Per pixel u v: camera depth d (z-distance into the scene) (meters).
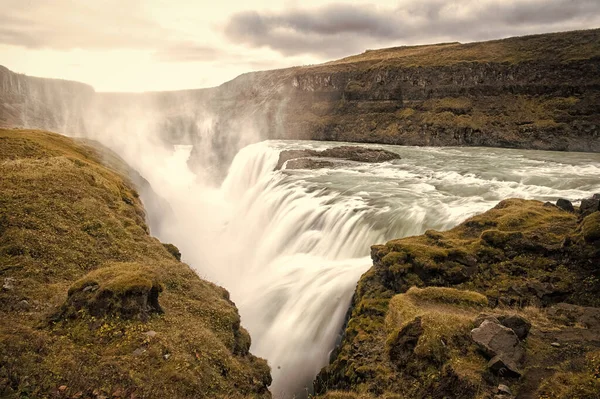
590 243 15.05
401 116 93.00
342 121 101.25
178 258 20.11
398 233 24.39
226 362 11.65
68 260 14.98
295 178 42.47
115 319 11.20
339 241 26.77
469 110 86.19
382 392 11.06
